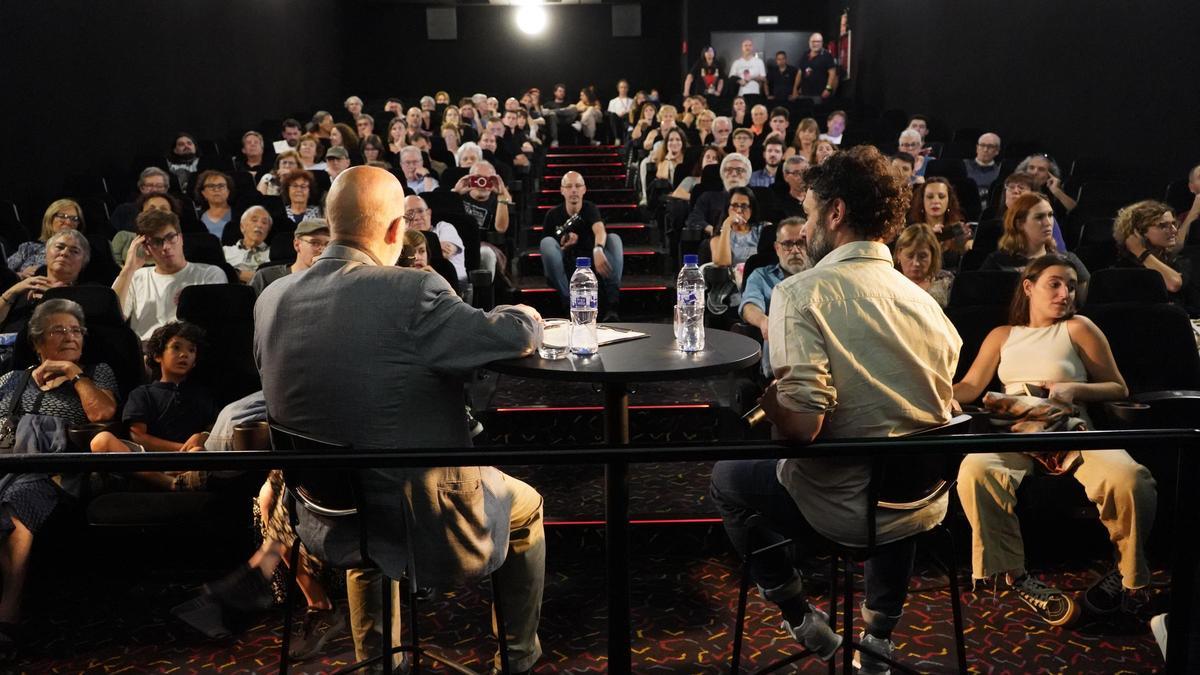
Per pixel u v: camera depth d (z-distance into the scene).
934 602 2.99
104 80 8.36
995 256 4.52
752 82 14.32
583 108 14.55
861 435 1.95
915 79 12.20
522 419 4.20
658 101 15.25
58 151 7.59
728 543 3.35
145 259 4.52
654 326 2.57
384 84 18.70
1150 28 7.05
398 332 1.85
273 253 5.06
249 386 3.79
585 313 2.49
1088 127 7.98
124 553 3.28
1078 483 3.01
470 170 7.66
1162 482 3.09
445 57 18.67
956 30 10.82
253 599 2.65
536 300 6.29
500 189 7.05
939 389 2.02
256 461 1.54
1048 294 3.30
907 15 12.47
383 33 18.58
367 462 1.55
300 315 1.90
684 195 7.45
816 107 12.73
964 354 3.62
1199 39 6.48
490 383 4.67
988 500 2.91
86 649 2.80
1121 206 6.17
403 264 3.60
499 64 18.73
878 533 2.00
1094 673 2.59
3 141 6.86
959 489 2.95
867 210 1.98
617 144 13.34
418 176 7.40
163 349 3.49
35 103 7.27
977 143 8.68
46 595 3.13
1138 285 3.84
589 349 2.12
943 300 4.01
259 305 2.00
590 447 1.60
